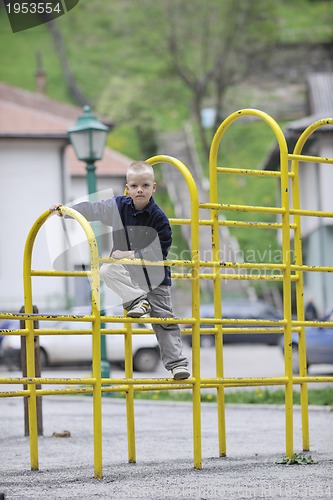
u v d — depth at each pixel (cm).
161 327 2545
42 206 12012
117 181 13925
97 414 2412
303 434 2953
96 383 2403
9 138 11838
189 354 10325
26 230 11938
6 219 11912
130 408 2761
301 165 12850
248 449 3078
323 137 11350
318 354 6644
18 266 11856
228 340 11556
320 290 12462
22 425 4100
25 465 2791
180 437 3503
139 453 3028
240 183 19250
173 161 2648
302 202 12950
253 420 4116
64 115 15638
